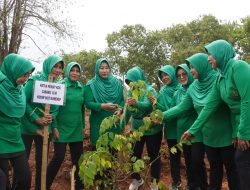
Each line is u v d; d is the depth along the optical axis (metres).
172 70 5.43
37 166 4.80
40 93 4.18
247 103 3.52
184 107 4.79
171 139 5.30
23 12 14.18
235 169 4.18
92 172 3.29
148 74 23.95
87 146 6.84
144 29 24.08
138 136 3.67
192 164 4.77
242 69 3.61
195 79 4.71
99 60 5.25
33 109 4.75
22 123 4.72
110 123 3.60
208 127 4.26
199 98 4.52
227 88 3.78
